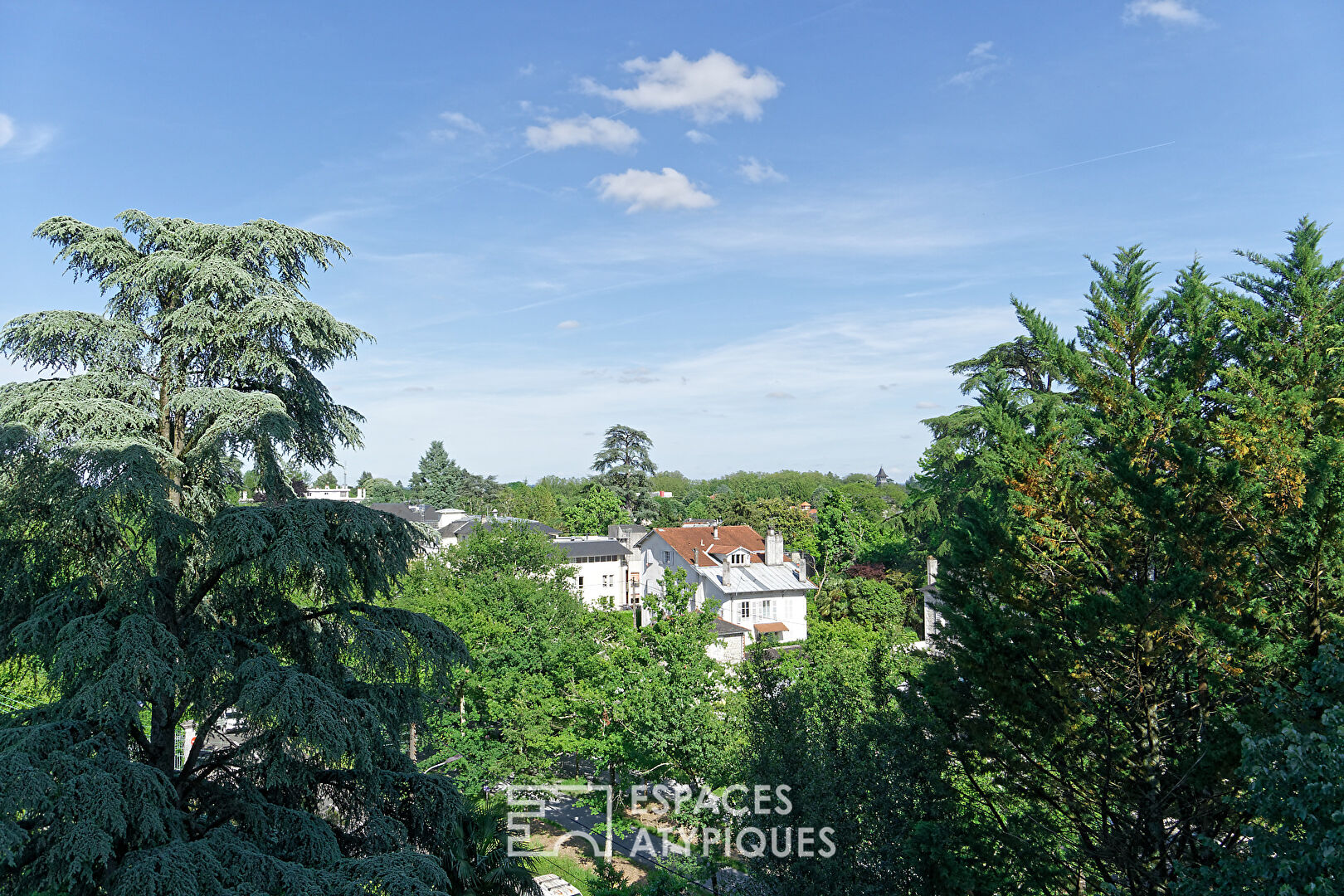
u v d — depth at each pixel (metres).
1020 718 15.56
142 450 12.02
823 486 156.25
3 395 13.09
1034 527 16.73
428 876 11.28
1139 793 14.76
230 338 14.22
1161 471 15.27
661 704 23.86
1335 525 12.71
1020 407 28.50
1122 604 13.58
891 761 16.00
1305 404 15.10
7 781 9.27
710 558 65.88
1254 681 13.33
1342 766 9.14
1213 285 19.53
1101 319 19.36
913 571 61.38
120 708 11.02
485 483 131.88
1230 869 10.92
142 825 10.23
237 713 13.09
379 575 14.06
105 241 14.39
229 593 14.74
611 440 99.56
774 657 18.98
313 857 11.61
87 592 12.81
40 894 10.77
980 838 16.05
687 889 23.66
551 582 34.44
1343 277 18.39
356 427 16.70
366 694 14.32
